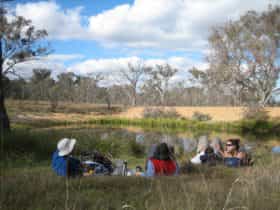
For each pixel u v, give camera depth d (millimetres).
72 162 5121
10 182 4137
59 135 12508
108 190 3994
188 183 4328
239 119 42062
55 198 3457
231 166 6590
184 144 16906
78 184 4211
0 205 3174
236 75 40844
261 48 38438
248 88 42781
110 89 84938
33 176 4668
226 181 4531
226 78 41219
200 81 74125
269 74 40469
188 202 3145
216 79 42375
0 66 14938
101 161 7430
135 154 11938
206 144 7332
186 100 81625
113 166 7672
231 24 40062
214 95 75000
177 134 28281
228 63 40781
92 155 7770
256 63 39500
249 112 41281
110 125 43750
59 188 3943
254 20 38750
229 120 42094
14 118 42906
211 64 41656
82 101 75250
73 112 57281
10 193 3598
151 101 82062
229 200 3279
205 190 3834
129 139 13938
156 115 49000
